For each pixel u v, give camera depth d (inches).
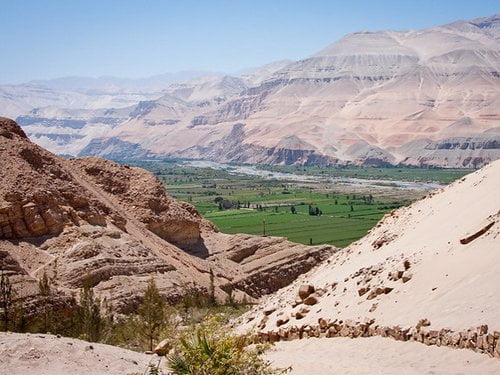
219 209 6875.0
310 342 1135.6
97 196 2642.7
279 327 1278.3
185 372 782.5
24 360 917.2
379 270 1245.1
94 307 1568.7
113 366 948.6
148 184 3014.3
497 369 770.8
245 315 1642.5
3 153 2353.6
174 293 2228.1
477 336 832.9
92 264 2132.1
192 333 826.8
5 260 1934.1
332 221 5905.5
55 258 2138.3
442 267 1090.1
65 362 935.7
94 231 2314.2
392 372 852.0
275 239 3356.3
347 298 1220.5
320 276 1600.6
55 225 2239.2
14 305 1637.6
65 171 2564.0
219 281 2792.8
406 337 954.7
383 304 1090.7
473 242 1106.1
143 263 2320.4
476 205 1299.2
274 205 7313.0
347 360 956.6
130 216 2807.6
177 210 3034.0
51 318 1674.5
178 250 2819.9
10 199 2177.7
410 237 1398.9
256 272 3063.5
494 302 890.7
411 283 1103.6
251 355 809.5
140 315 1617.9
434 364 843.4
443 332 888.3
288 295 1514.5
